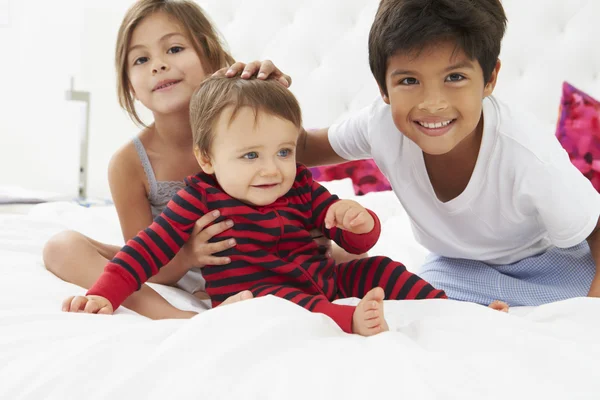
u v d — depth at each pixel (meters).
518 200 1.20
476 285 1.31
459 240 1.33
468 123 1.08
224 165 1.14
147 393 0.70
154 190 1.45
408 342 0.81
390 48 1.06
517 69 2.58
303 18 2.88
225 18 3.00
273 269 1.14
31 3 3.45
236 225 1.16
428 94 1.05
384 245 1.73
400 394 0.66
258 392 0.68
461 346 0.78
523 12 2.56
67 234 1.29
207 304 1.33
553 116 2.53
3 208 2.76
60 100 3.44
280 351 0.76
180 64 1.39
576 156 2.14
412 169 1.27
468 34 1.02
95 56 3.29
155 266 1.14
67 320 0.95
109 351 0.78
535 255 1.35
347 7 2.83
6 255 1.38
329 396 0.66
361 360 0.74
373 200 2.20
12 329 0.91
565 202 1.15
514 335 0.79
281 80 1.22
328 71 2.84
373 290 0.94
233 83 1.16
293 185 1.23
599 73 2.49
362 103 2.81
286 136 1.13
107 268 1.11
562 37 2.53
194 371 0.71
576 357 0.73
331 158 1.53
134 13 1.39
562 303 0.94
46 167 3.51
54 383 0.73
